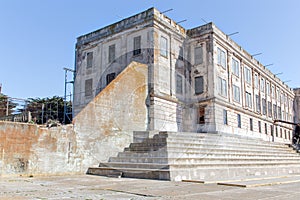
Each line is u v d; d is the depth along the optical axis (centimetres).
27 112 1426
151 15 1791
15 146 744
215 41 2214
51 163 805
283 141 3984
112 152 850
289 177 1030
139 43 1773
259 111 3222
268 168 1177
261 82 3409
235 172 935
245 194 495
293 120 4634
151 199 423
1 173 713
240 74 2788
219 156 1010
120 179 725
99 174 833
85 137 871
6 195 452
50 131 814
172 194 477
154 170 736
